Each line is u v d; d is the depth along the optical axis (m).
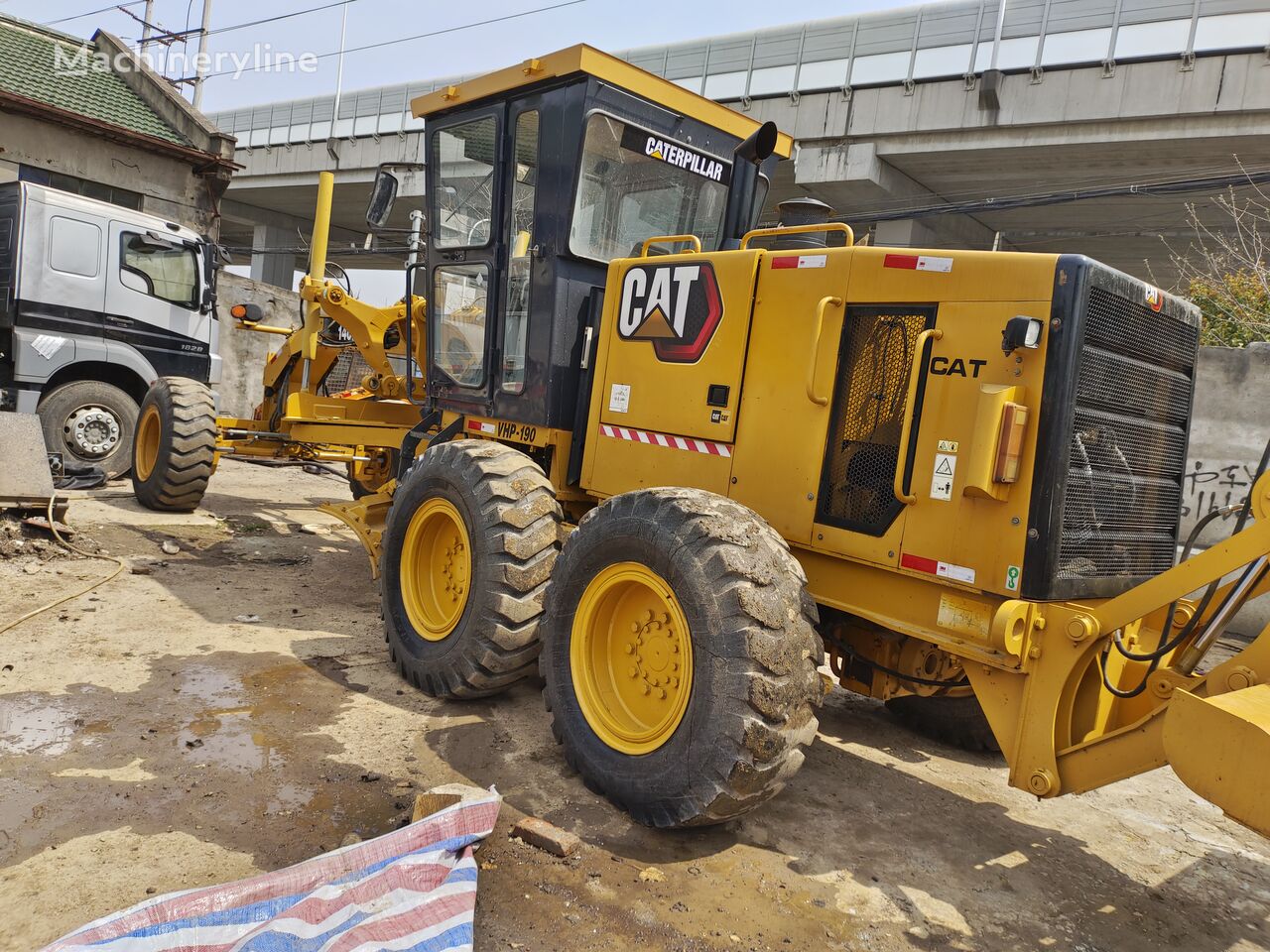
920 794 3.70
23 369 7.96
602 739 3.29
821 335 3.29
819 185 19.86
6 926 2.28
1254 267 8.38
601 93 4.24
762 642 2.81
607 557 3.33
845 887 2.91
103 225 8.44
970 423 2.91
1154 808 3.85
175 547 6.29
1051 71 16.66
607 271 4.23
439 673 4.05
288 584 5.86
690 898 2.73
